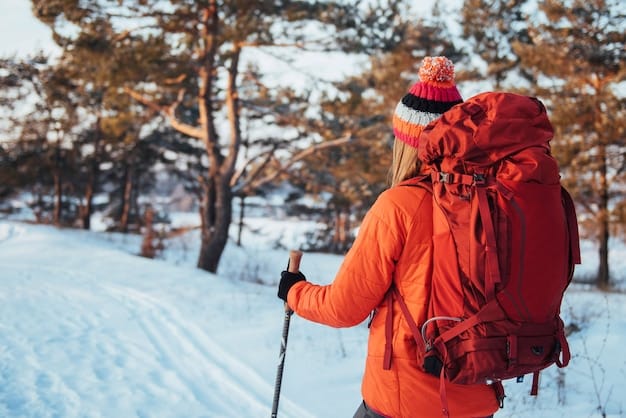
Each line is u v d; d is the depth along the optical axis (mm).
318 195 29109
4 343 6027
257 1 12594
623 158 15398
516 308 1652
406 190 1815
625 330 6047
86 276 11789
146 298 9477
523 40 18578
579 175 15133
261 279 17141
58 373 5156
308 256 23156
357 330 7246
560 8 14812
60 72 15500
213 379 5285
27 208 40750
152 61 12703
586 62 14609
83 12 12438
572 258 1820
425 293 1758
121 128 15664
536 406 4277
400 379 1777
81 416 4207
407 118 1985
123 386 4941
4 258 14562
